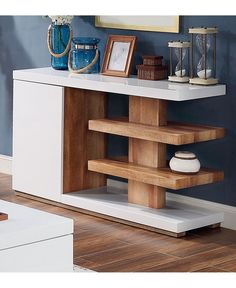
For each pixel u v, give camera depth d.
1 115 5.92
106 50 5.07
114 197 5.00
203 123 4.80
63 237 3.10
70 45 5.23
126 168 4.70
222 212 4.73
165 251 4.29
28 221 3.11
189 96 4.45
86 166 5.16
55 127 5.03
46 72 5.16
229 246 4.40
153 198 4.75
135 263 4.10
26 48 5.69
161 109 4.70
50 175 5.10
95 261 4.12
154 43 4.98
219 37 4.66
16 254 2.98
